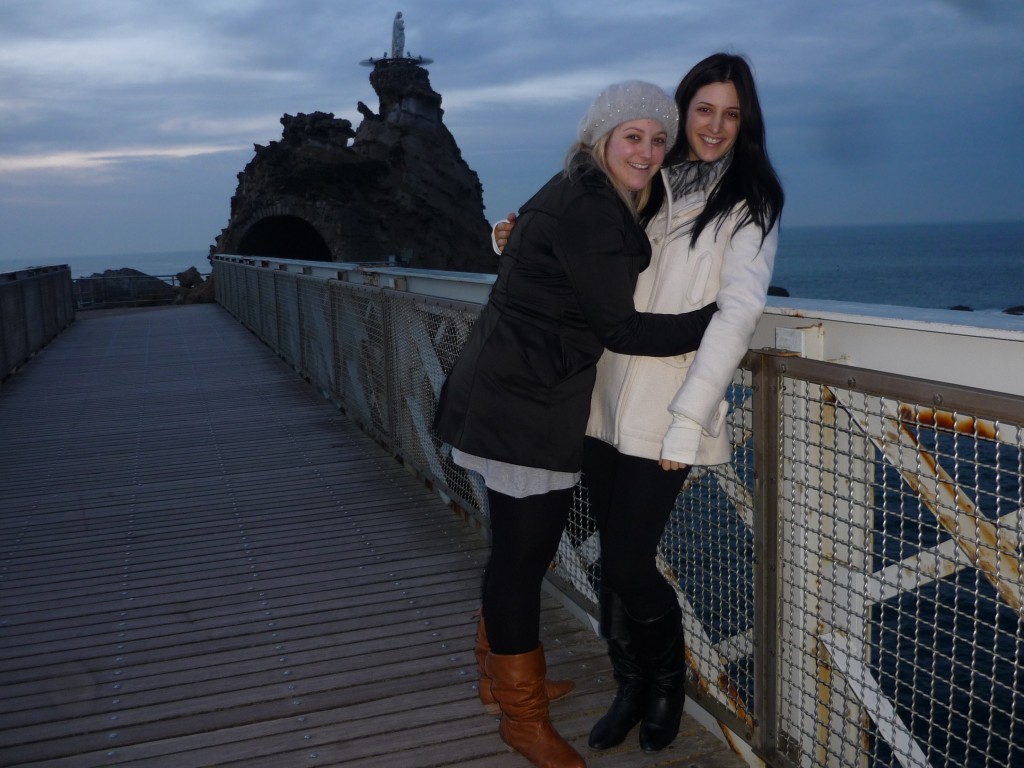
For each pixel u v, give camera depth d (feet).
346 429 21.79
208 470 18.49
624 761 7.66
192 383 29.73
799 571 6.59
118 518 15.43
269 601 11.62
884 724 5.70
